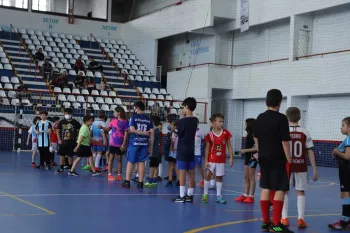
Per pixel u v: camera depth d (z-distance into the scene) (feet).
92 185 39.86
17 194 33.35
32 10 111.04
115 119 44.73
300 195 26.21
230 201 34.40
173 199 33.04
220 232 23.65
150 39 107.65
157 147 40.78
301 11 76.89
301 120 78.28
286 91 79.36
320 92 73.51
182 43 106.01
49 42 107.55
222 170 33.45
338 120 73.31
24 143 81.20
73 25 114.62
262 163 23.79
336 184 49.62
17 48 102.78
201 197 35.88
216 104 94.22
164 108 91.86
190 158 32.89
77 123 50.16
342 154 25.58
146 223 25.13
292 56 78.69
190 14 95.14
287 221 26.13
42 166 53.31
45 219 24.97
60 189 36.68
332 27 76.28
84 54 108.06
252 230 24.40
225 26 93.09
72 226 23.57
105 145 50.14
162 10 104.01
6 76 91.45
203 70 91.25
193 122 32.96
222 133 33.50
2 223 23.49
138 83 103.19
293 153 25.98
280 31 85.10
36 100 88.02
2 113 80.12
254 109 88.58
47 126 52.19
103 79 101.09
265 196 23.99
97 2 121.70
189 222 25.90
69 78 99.55
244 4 88.12
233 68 92.27
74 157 70.28
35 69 94.73
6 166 54.03
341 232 25.18
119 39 118.42
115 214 27.30
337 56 71.20
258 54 89.66
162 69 112.88
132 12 123.85
